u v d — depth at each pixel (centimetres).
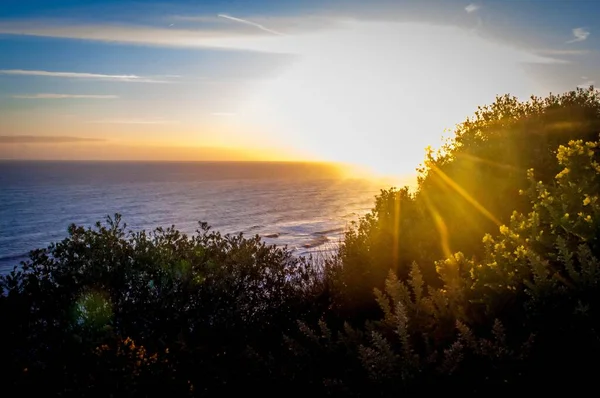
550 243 310
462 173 575
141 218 10200
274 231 7419
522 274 303
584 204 309
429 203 583
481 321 304
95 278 543
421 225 555
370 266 572
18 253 6350
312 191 19362
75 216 10856
